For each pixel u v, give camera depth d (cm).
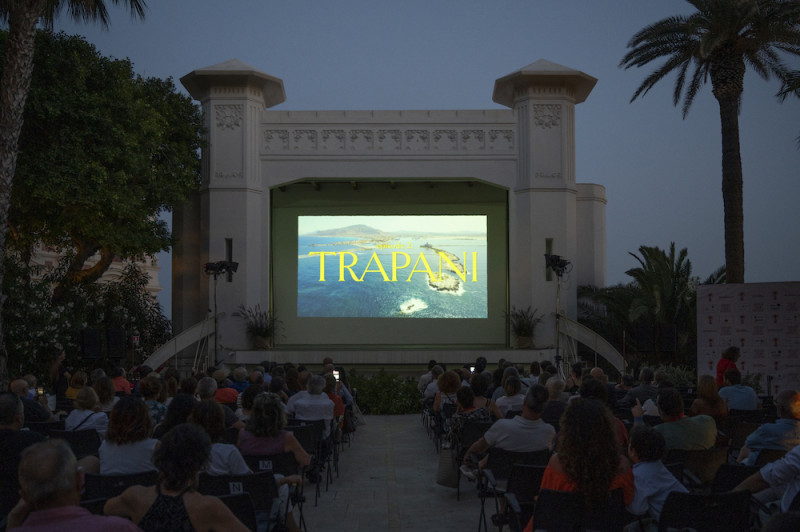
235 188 2839
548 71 2839
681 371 2214
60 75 2245
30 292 2272
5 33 2059
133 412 558
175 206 2894
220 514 390
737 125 2203
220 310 2811
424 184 3122
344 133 2912
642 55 2395
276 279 3109
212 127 2864
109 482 527
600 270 3216
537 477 580
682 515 463
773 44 2219
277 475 629
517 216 2892
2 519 541
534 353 2734
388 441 1595
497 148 2905
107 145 2328
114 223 2477
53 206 2272
